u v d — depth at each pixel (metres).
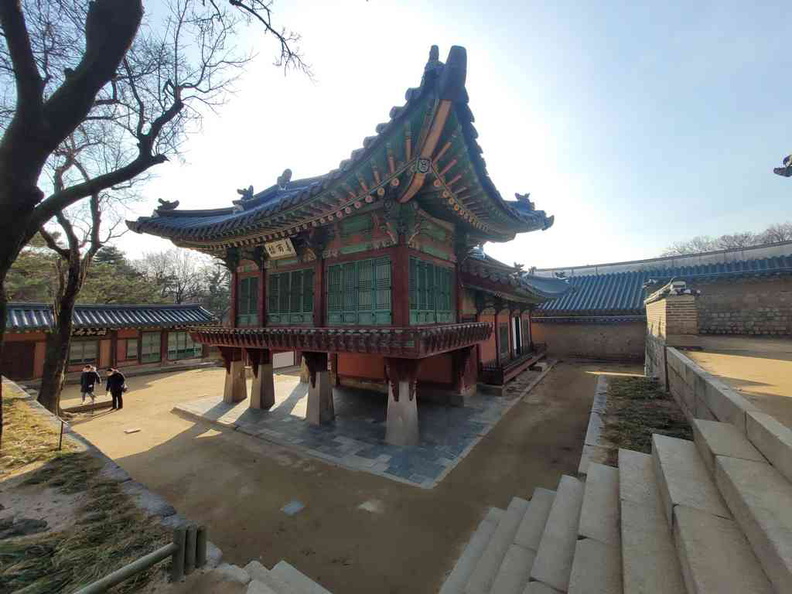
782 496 2.70
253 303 13.52
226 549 5.80
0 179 5.21
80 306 22.67
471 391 14.85
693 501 3.19
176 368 24.33
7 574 3.20
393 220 8.91
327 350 9.65
